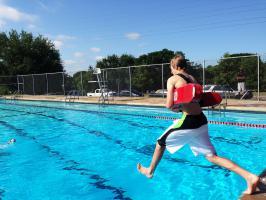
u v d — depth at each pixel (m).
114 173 6.54
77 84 27.28
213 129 10.67
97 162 7.40
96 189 5.68
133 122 13.23
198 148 4.39
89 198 5.30
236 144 8.51
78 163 7.36
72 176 6.44
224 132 10.12
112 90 24.19
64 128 12.41
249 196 4.12
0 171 6.90
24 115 17.17
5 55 44.34
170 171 6.42
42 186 5.93
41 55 46.22
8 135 11.20
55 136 10.76
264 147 8.12
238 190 5.27
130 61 72.31
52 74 29.52
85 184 5.96
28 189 5.80
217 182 5.69
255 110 12.95
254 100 17.08
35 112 18.48
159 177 6.12
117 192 5.51
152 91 22.25
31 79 32.22
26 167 7.15
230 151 7.81
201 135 4.35
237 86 18.58
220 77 18.75
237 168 4.25
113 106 19.33
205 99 4.39
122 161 7.41
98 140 9.83
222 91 18.33
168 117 13.70
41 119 15.36
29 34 46.44
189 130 4.31
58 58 48.50
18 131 12.02
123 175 6.38
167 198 5.13
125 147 8.78
